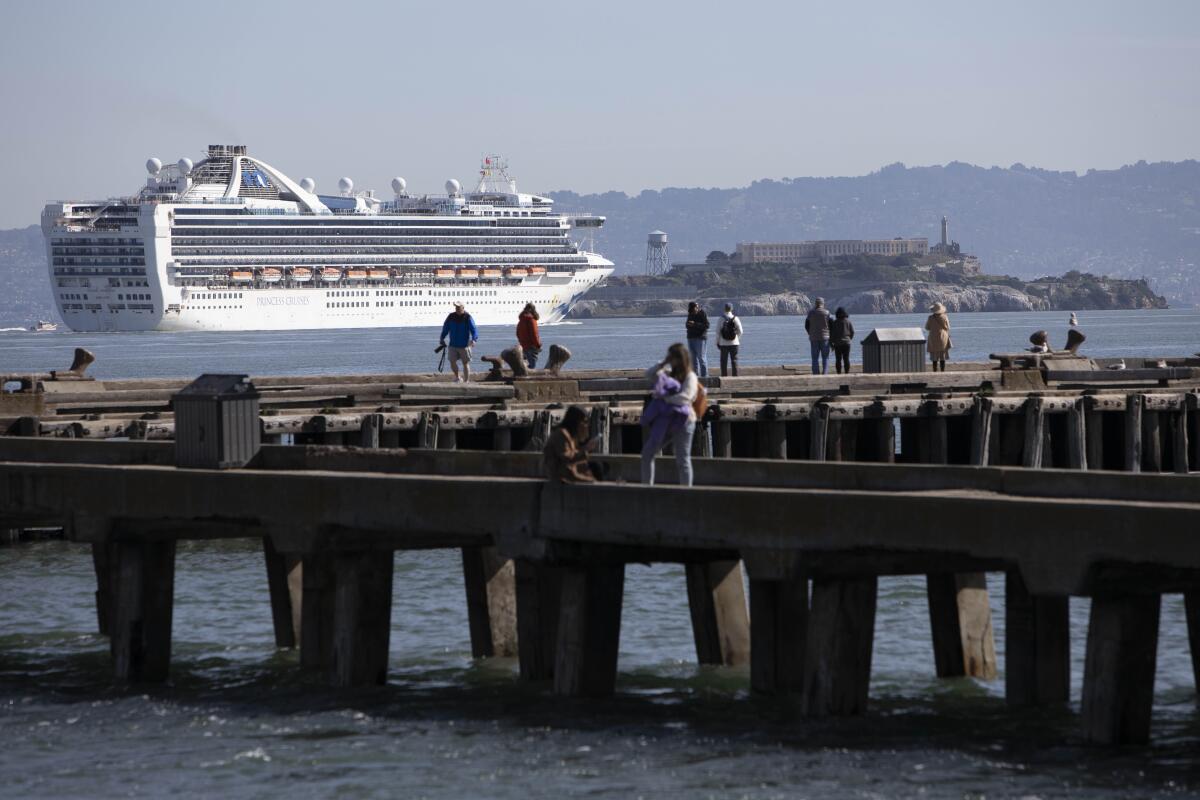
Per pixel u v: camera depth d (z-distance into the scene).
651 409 45.22
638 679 47.25
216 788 37.47
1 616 62.75
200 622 59.88
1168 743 38.66
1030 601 41.25
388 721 42.53
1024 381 94.31
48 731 43.00
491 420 81.38
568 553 42.00
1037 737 38.97
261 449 50.22
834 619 39.16
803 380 90.06
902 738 39.19
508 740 40.31
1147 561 33.97
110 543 49.88
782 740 39.25
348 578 45.47
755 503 38.84
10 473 50.38
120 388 94.06
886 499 37.16
